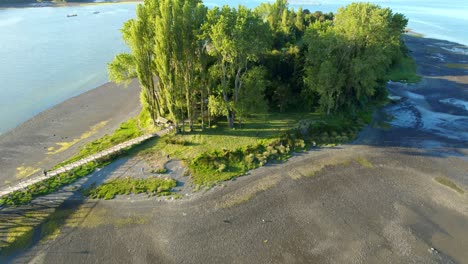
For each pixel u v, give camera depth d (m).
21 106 67.44
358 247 32.03
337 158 46.75
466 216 35.94
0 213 36.28
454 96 69.50
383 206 37.50
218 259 30.84
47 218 35.72
